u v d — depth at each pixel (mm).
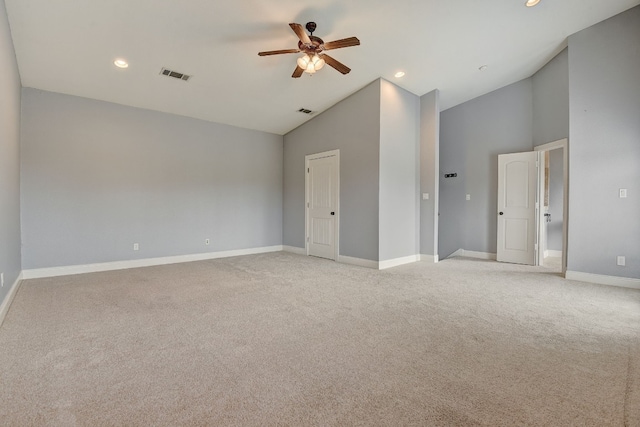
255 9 3125
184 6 3012
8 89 3002
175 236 5359
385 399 1580
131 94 4562
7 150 3002
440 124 6660
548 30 3971
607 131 3910
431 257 5512
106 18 3066
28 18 2971
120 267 4801
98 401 1547
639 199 3736
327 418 1435
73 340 2242
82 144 4488
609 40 3854
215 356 2025
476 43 4062
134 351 2084
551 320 2680
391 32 3699
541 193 5281
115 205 4754
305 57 3357
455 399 1581
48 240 4230
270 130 6523
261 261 5469
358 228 5145
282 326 2531
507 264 5336
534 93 5262
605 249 3957
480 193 6047
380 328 2496
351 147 5254
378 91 4840
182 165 5441
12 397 1572
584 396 1608
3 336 2301
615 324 2590
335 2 3127
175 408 1499
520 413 1473
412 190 5508
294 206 6523
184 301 3170
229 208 6039
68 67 3785
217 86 4570
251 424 1393
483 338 2312
